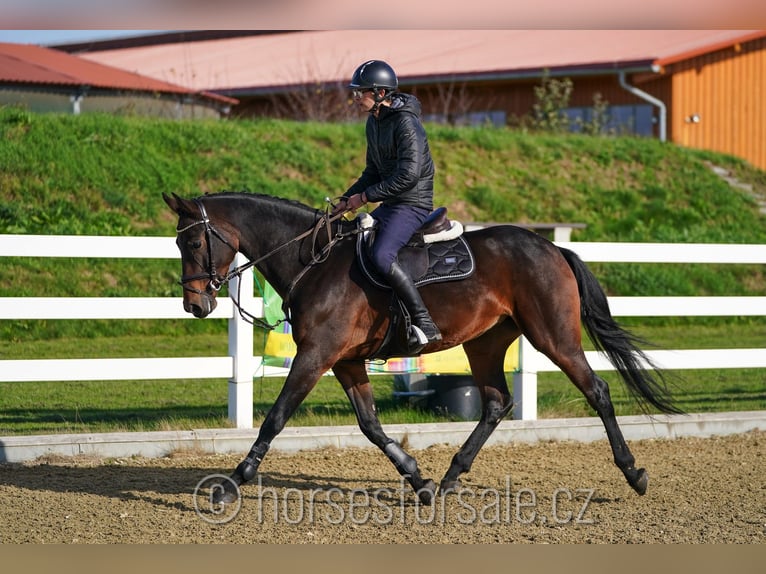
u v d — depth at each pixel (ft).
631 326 58.44
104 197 58.03
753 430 31.17
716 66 88.28
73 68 87.10
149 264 55.11
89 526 20.20
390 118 21.83
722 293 63.41
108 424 31.24
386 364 30.09
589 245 32.01
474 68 90.07
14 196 55.83
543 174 73.72
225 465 26.25
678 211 71.87
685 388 39.32
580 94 91.25
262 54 113.60
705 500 22.80
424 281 21.99
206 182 62.49
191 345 48.70
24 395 38.17
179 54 121.19
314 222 22.33
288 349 29.55
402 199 22.00
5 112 62.18
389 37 114.73
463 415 32.07
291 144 69.10
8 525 20.17
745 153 90.38
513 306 22.62
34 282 51.13
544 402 34.88
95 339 49.96
